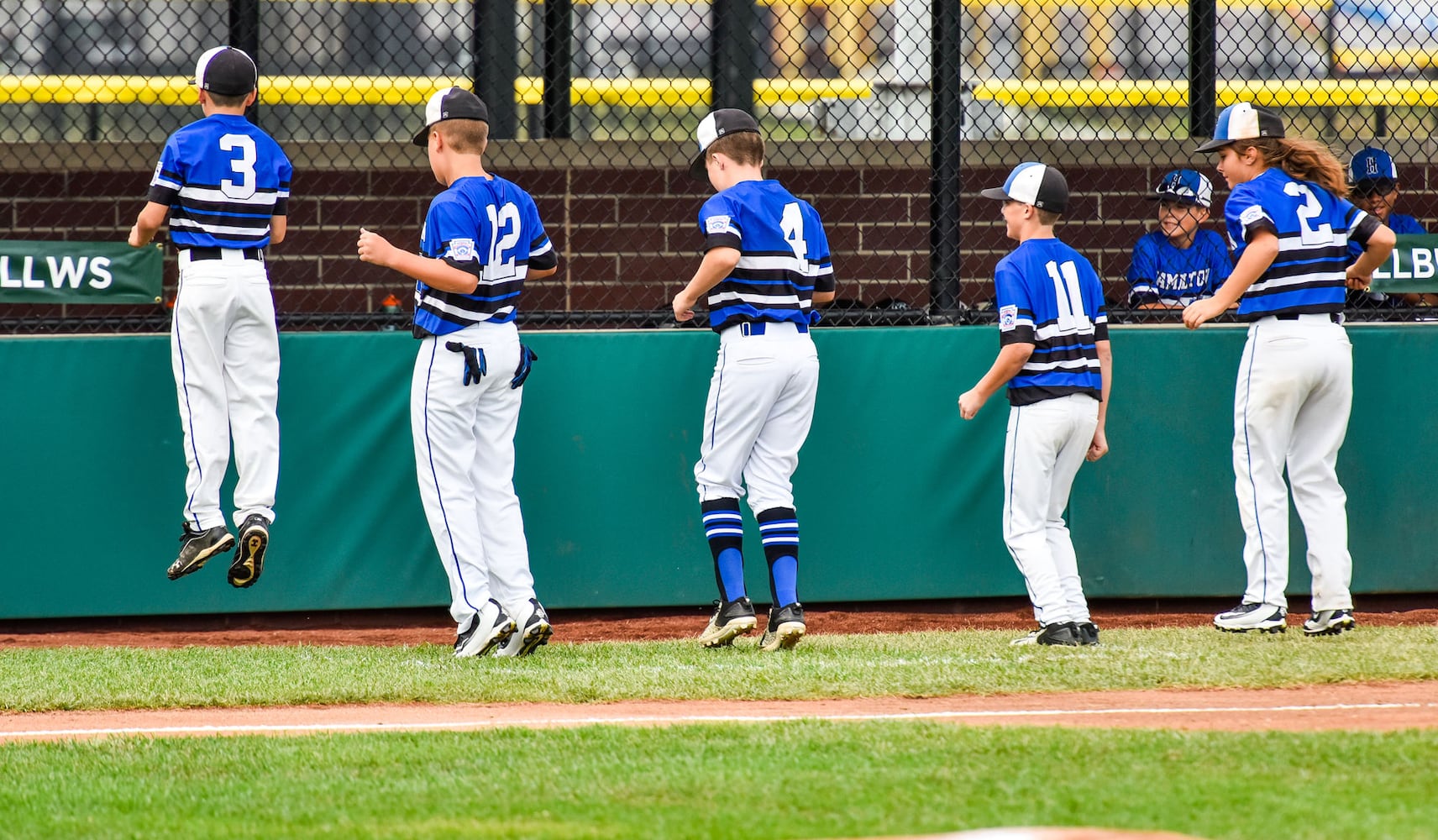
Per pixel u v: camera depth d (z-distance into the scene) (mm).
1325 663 15883
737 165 18281
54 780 11469
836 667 16250
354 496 21359
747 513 21672
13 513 20906
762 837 9461
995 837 9234
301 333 21281
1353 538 22000
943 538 21812
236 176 18156
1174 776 10797
